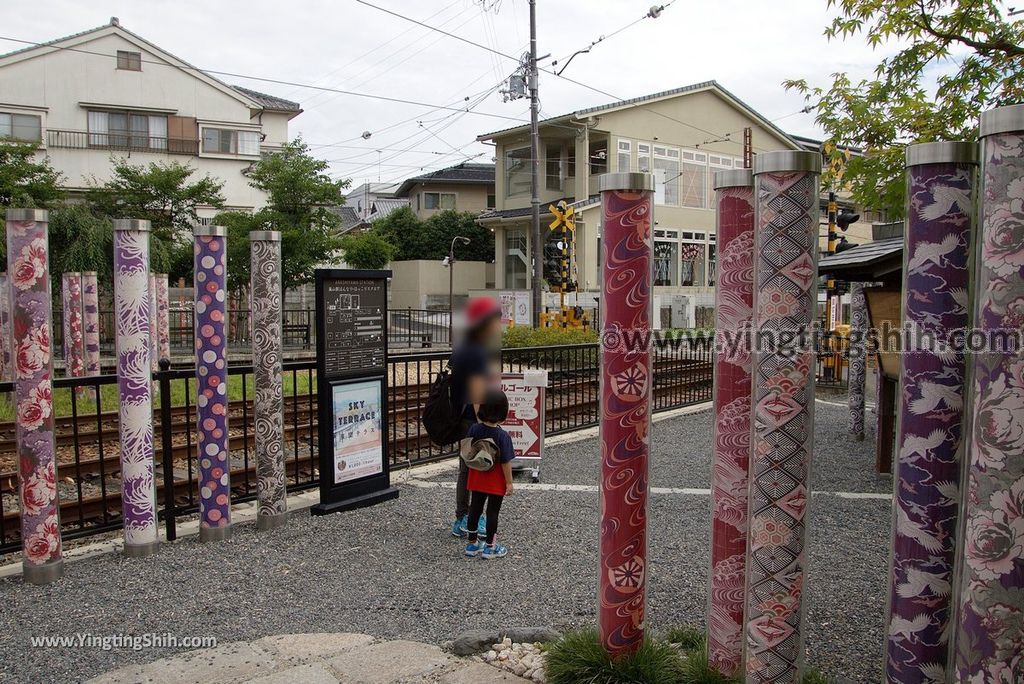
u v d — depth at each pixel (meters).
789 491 2.99
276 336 5.93
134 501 5.31
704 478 7.81
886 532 6.05
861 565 5.30
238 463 8.25
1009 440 2.30
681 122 29.50
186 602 4.62
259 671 3.69
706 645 3.54
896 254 6.94
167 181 23.95
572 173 29.31
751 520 3.07
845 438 10.01
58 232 20.14
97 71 28.50
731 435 3.34
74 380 5.45
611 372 3.36
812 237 2.96
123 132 29.08
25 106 27.34
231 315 23.44
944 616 2.64
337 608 4.55
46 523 4.88
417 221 40.19
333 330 6.37
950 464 2.60
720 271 3.40
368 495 6.68
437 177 43.84
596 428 10.23
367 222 45.53
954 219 2.55
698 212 30.30
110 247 20.77
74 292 12.52
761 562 3.04
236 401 11.30
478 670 3.69
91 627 4.27
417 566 5.25
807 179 2.95
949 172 2.54
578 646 3.53
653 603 4.61
